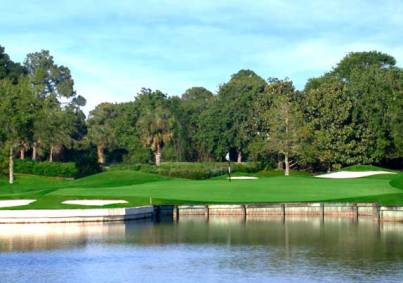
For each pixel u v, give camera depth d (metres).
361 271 32.19
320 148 100.44
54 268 33.69
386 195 58.88
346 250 38.38
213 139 128.75
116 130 139.88
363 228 48.53
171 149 130.62
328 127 101.88
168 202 59.00
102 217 52.50
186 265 34.28
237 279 30.80
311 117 104.12
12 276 31.86
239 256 36.75
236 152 136.50
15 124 86.44
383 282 29.83
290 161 109.31
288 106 101.56
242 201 59.72
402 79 108.81
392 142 101.75
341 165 101.50
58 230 47.75
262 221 53.62
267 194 63.50
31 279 31.20
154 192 64.31
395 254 36.81
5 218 51.34
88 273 32.44
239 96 128.62
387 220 52.94
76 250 38.94
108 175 81.38
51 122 111.19
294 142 100.69
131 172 82.88
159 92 141.75
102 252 38.31
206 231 47.12
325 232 46.31
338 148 99.75
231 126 127.94
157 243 41.53
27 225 50.62
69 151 136.62
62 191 64.00
